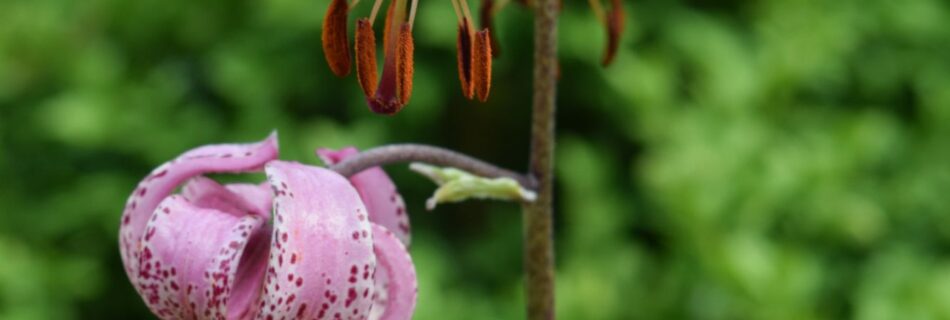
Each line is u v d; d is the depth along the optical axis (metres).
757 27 0.74
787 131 0.74
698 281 0.72
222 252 0.37
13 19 0.78
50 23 0.78
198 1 0.78
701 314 0.72
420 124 0.81
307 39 0.78
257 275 0.38
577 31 0.73
